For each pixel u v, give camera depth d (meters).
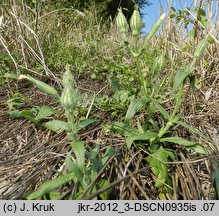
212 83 1.96
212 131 1.45
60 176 0.95
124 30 1.27
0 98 1.78
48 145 1.27
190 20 2.08
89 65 2.61
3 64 2.14
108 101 1.57
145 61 2.42
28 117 1.40
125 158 1.13
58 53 2.69
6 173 1.11
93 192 0.89
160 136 1.17
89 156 1.00
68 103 0.92
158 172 1.02
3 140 1.36
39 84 1.06
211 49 2.07
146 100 1.21
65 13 4.00
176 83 1.03
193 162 1.10
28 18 2.56
